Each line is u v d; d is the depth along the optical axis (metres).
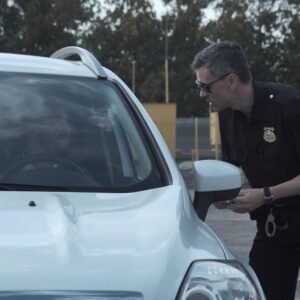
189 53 55.53
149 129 3.50
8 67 3.65
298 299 6.34
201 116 54.84
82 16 55.12
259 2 54.12
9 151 3.18
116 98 3.64
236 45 3.83
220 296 2.29
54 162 3.16
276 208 4.01
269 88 3.88
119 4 55.94
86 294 2.12
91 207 2.70
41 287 2.11
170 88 54.22
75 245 2.33
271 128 3.85
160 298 2.20
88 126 3.39
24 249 2.27
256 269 4.16
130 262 2.28
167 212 2.68
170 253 2.38
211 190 3.17
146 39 55.34
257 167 3.98
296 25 52.88
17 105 3.41
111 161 3.24
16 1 53.25
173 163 3.27
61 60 3.98
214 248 2.55
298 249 4.08
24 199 2.73
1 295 2.07
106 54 55.12
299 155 3.86
